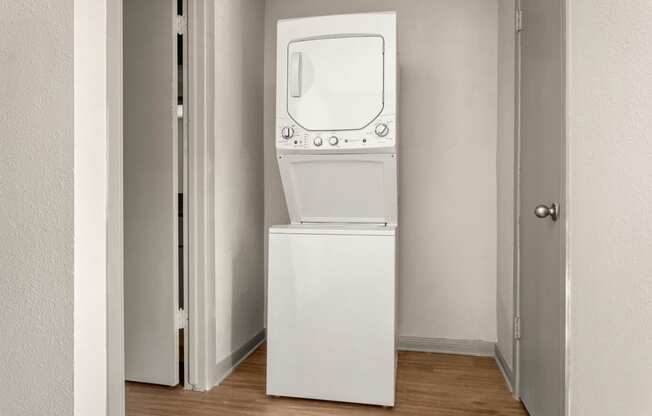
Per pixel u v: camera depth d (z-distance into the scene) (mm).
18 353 1336
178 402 2020
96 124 1356
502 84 2475
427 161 2707
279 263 2072
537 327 1761
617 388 1049
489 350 2635
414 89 2711
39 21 1308
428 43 2691
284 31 2148
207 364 2150
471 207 2660
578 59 1307
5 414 1350
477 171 2650
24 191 1324
